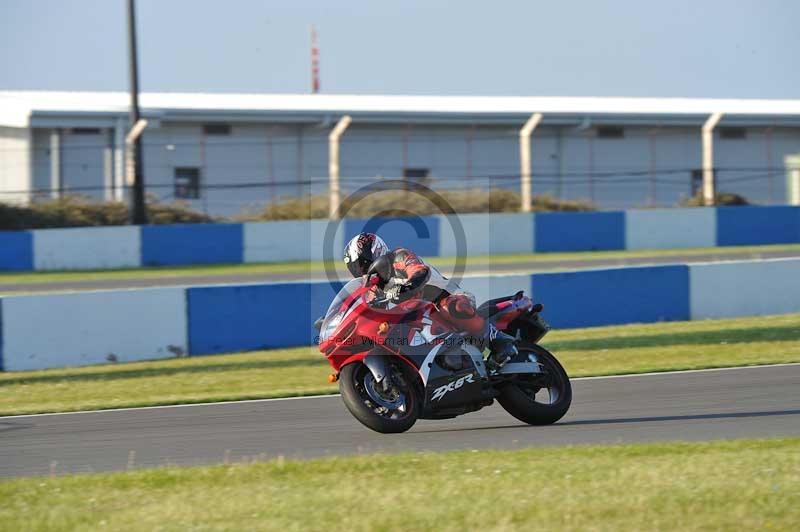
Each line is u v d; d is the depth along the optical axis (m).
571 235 93.06
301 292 51.00
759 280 56.53
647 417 28.61
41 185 119.12
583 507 18.03
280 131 126.50
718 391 32.69
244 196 123.94
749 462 21.08
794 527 16.75
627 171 136.88
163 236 87.75
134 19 99.12
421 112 128.25
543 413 27.27
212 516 18.16
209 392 36.91
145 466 24.34
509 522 17.28
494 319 27.56
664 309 54.94
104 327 47.62
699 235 95.44
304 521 17.64
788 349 42.28
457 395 26.30
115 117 119.12
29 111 115.88
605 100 150.88
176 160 122.69
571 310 53.38
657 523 17.06
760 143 140.50
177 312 48.75
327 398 34.09
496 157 133.12
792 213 97.44
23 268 84.38
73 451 26.66
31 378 43.47
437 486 19.95
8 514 18.75
